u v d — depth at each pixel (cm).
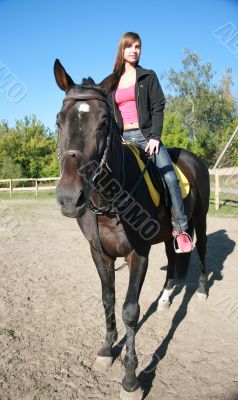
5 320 371
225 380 269
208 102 3359
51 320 372
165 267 562
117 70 229
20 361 296
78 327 356
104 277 286
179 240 306
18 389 261
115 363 296
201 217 409
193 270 532
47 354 307
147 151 282
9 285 480
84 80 242
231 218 973
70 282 495
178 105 3459
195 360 296
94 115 203
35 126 2820
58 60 227
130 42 287
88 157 199
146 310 395
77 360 299
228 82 3634
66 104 208
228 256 603
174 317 376
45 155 2762
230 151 2127
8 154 2700
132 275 256
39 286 478
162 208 296
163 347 317
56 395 255
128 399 245
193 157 424
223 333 341
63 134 201
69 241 770
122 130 298
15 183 2480
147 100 287
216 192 1135
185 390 259
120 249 259
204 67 3353
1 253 664
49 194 1941
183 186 343
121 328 353
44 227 942
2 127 3150
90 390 261
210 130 3491
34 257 635
